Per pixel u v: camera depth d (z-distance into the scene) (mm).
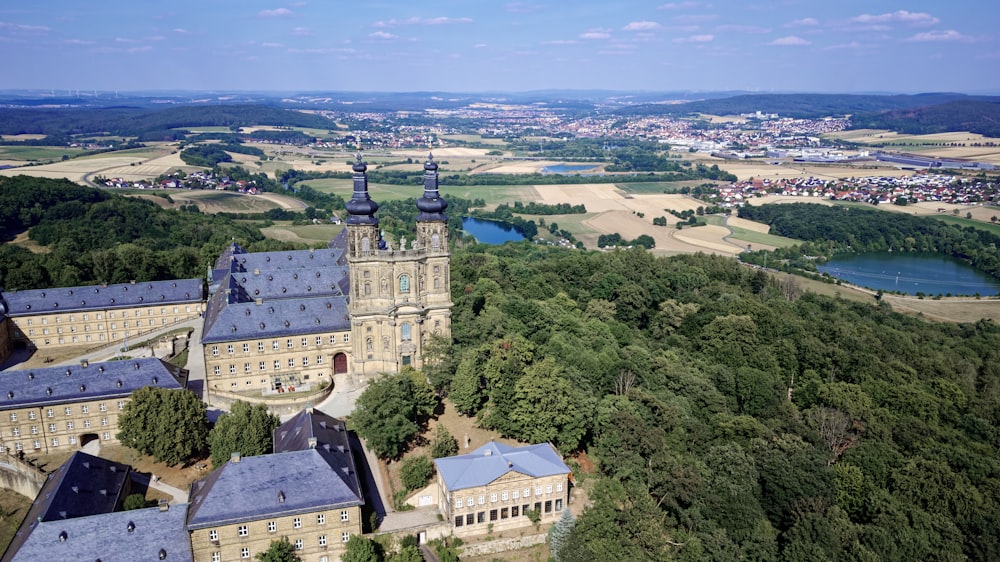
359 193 181125
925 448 170750
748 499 140250
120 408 160750
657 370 194125
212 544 112875
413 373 163750
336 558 121688
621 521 129750
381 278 184750
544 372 157125
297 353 189125
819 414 186000
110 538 109812
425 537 128625
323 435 135000
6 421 153875
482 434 160000
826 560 125938
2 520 138125
